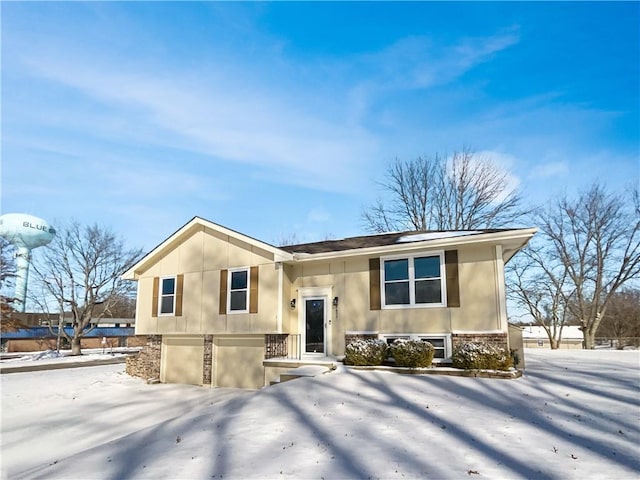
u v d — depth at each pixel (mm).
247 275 14812
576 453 5129
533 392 8445
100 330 43906
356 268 13727
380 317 13008
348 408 7570
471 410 7184
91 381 16594
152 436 6914
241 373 15125
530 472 4574
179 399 12906
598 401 7680
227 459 5367
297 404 8016
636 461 4836
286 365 13273
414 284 12664
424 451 5301
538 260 33438
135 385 15805
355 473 4699
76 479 5246
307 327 14227
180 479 4848
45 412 11539
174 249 16797
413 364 10984
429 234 15484
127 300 45500
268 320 14109
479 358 10414
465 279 12023
